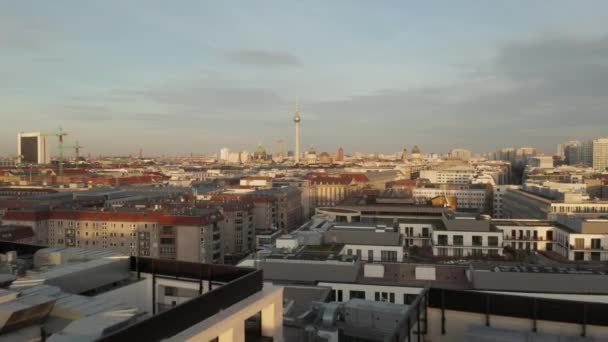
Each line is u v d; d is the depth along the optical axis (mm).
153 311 34781
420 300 36375
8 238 169250
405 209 199125
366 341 48656
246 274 30891
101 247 188625
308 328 48656
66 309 26719
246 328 30781
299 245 124750
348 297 87875
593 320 34781
